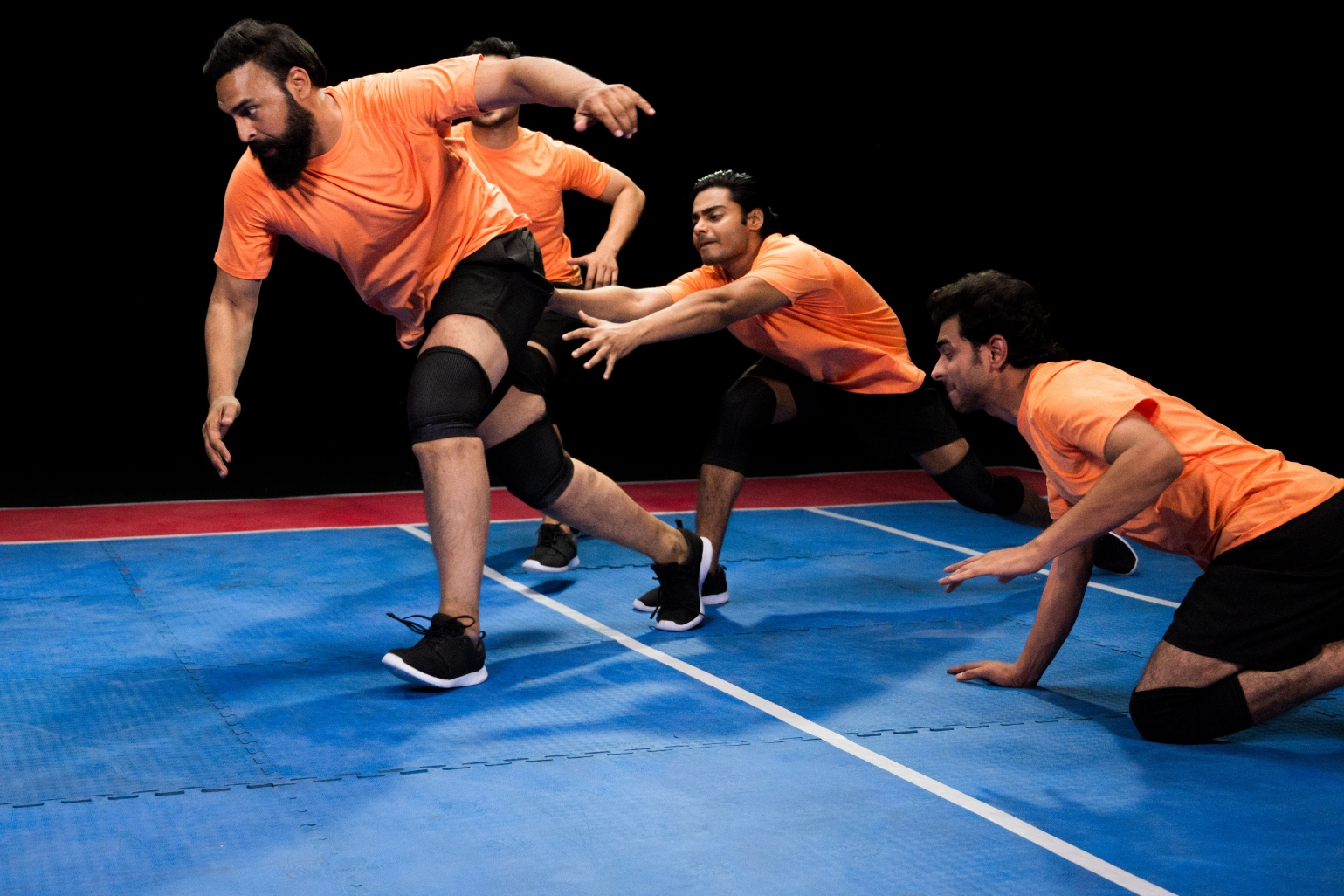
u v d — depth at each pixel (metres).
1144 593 4.36
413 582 4.46
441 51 9.71
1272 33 9.93
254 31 2.80
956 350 2.74
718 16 10.23
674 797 2.41
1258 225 10.68
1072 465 2.66
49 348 10.75
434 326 3.14
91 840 2.18
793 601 4.20
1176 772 2.56
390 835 2.21
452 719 2.91
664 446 9.72
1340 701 3.07
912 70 10.54
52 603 4.09
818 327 3.96
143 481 7.53
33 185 10.23
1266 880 2.04
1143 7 10.05
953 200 10.95
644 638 3.70
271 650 3.53
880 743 2.74
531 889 1.99
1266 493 2.63
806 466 8.47
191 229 10.71
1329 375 10.73
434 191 3.05
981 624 3.87
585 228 10.91
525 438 3.34
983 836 2.22
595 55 10.07
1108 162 10.73
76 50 9.84
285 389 11.60
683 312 3.46
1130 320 11.18
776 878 2.04
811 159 10.74
